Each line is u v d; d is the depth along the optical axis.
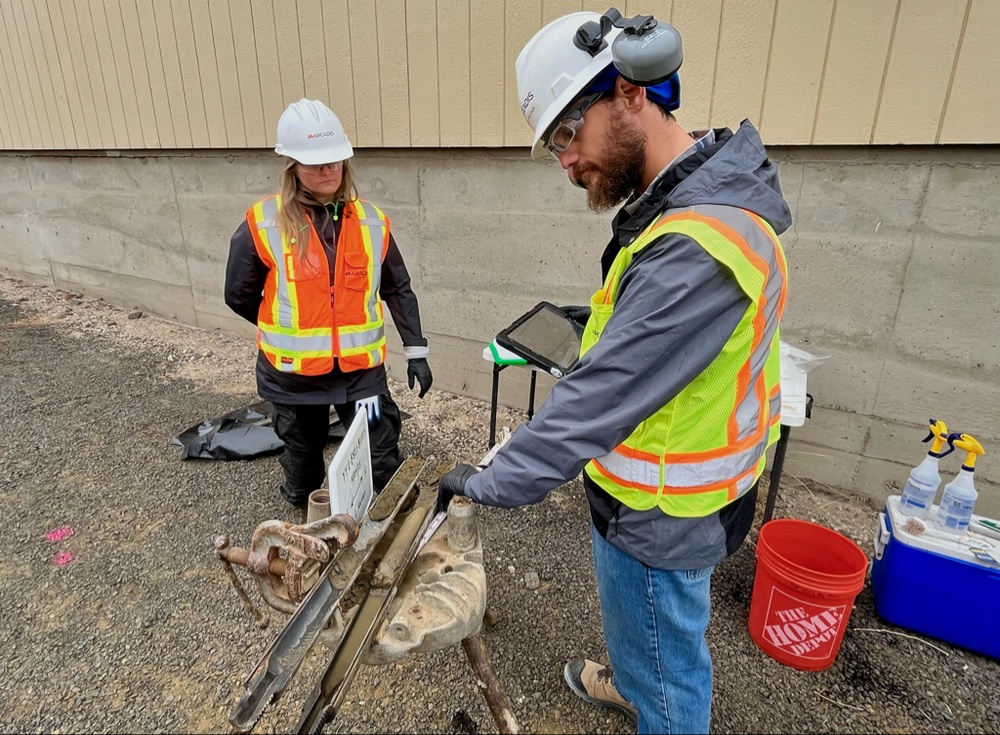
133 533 2.79
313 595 1.28
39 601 2.39
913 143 2.43
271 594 1.37
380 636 1.35
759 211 1.12
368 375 2.56
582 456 1.12
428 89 3.55
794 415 2.28
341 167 2.30
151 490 3.10
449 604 1.42
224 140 4.62
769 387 1.40
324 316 2.38
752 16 2.61
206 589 2.46
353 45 3.73
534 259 3.58
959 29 2.26
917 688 2.04
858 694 2.01
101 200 5.79
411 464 1.76
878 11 2.37
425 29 3.45
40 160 6.13
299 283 2.32
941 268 2.54
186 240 5.30
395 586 1.42
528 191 3.48
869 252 2.66
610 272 1.30
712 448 1.23
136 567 2.58
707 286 1.05
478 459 3.39
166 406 4.04
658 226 1.12
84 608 2.36
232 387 4.35
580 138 1.21
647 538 1.27
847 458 2.95
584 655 2.16
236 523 2.86
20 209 6.61
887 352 2.73
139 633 2.25
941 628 2.19
